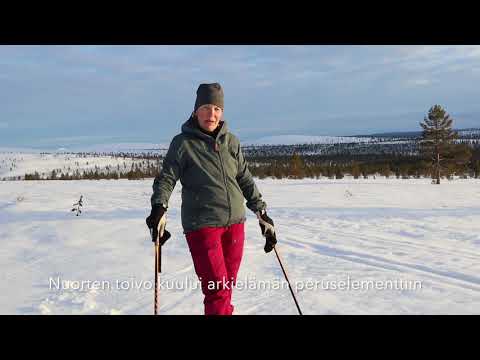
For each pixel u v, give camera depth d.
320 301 3.93
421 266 5.39
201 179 2.95
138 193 21.28
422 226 9.09
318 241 7.40
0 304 4.07
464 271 5.08
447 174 45.75
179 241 7.38
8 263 6.06
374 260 5.80
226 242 3.07
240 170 3.17
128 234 8.25
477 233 8.05
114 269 5.49
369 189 24.80
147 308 3.88
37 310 3.84
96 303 4.05
